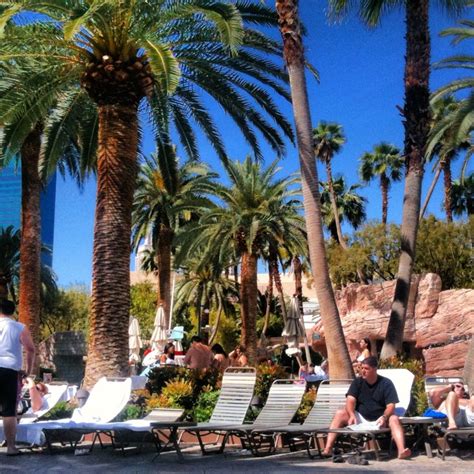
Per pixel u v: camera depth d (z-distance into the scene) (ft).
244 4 52.90
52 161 63.36
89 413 31.58
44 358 116.67
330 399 31.19
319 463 26.14
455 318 78.13
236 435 30.78
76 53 51.72
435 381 30.91
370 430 26.63
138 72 49.16
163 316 102.89
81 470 24.53
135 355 97.35
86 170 66.23
